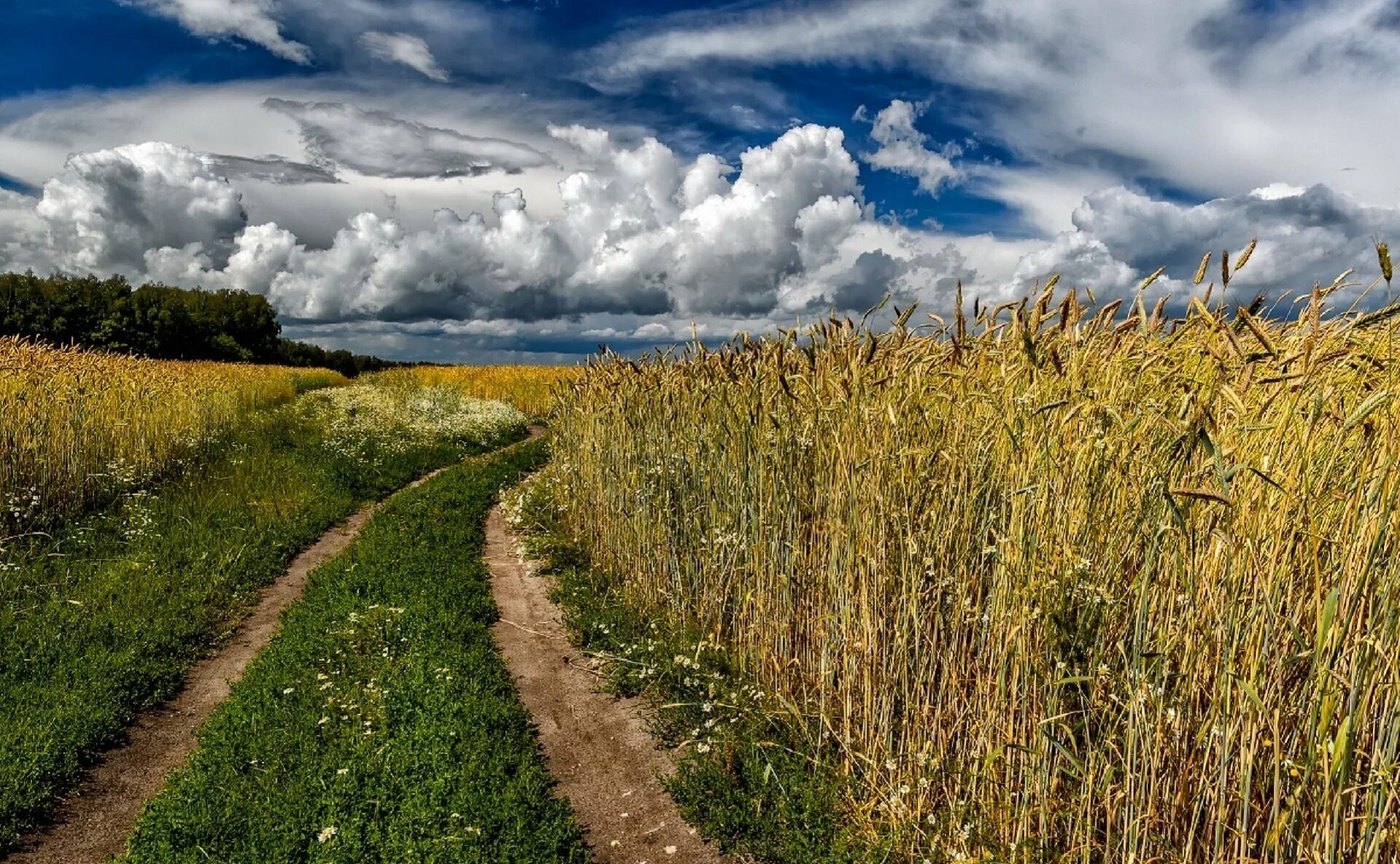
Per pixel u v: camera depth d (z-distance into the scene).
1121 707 2.79
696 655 5.38
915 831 3.57
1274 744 2.32
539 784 4.31
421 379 33.03
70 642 5.98
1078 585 2.94
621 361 9.23
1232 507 2.18
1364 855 2.17
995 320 3.94
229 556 8.19
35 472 8.86
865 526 4.08
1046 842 3.03
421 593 7.23
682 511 6.62
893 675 3.93
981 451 3.57
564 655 6.25
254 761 4.54
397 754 4.52
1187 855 2.55
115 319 53.91
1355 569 2.24
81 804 4.35
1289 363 2.47
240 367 37.09
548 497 10.98
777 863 3.78
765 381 5.71
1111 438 2.92
